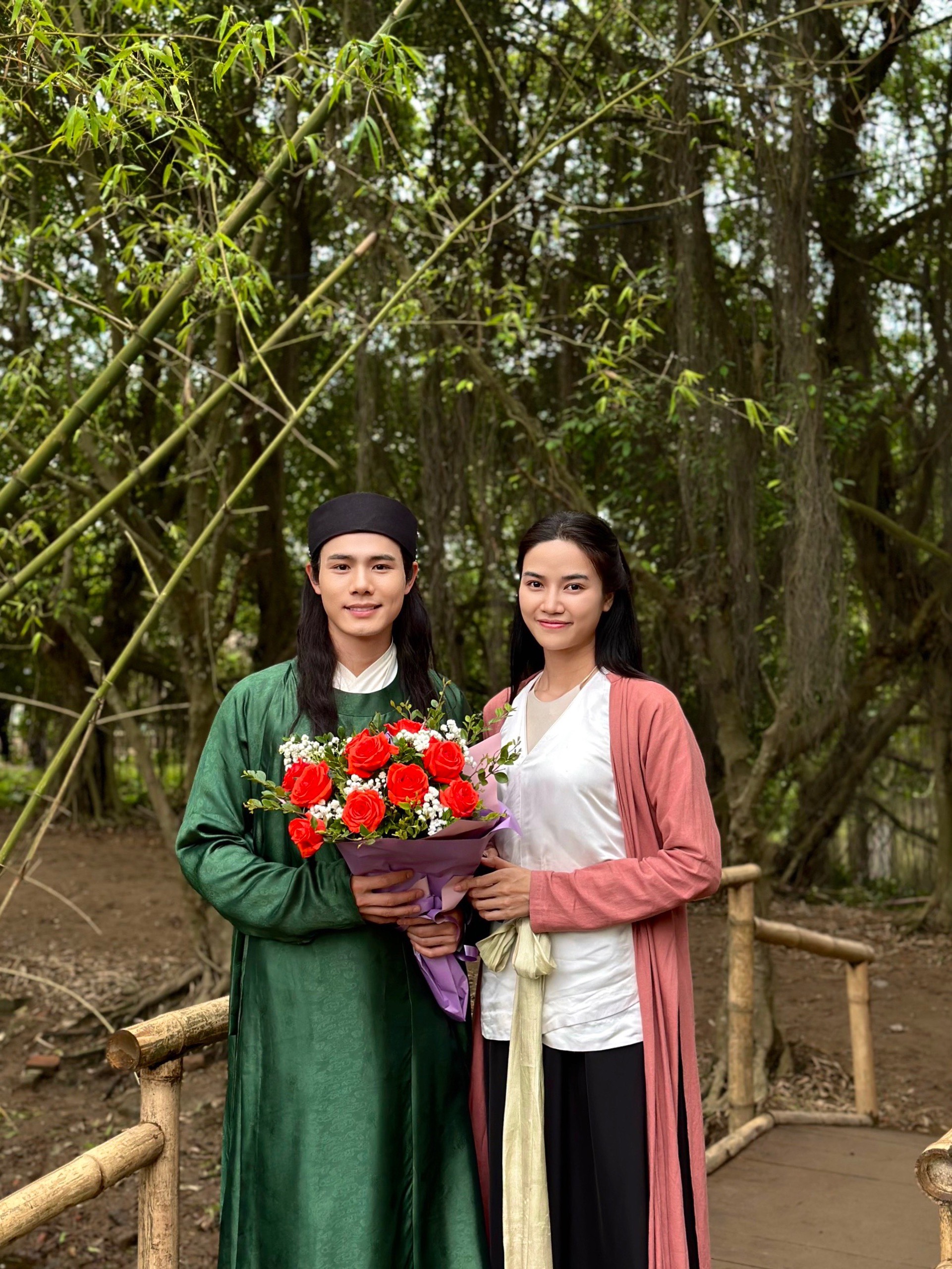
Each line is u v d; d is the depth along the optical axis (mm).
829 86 5672
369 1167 1834
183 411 5129
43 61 2682
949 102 6504
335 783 1801
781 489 5133
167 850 9070
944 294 6715
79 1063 6148
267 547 9125
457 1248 1930
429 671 2084
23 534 4559
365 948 1892
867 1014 4191
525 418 5246
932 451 7254
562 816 1975
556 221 4602
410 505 7125
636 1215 1891
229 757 1968
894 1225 3012
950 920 8438
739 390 5543
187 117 2842
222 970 6453
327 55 3422
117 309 4734
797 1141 3674
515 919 1964
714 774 8609
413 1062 1917
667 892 1882
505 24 5832
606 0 5137
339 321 4965
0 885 9227
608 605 2070
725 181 5848
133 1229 4570
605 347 4512
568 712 2018
